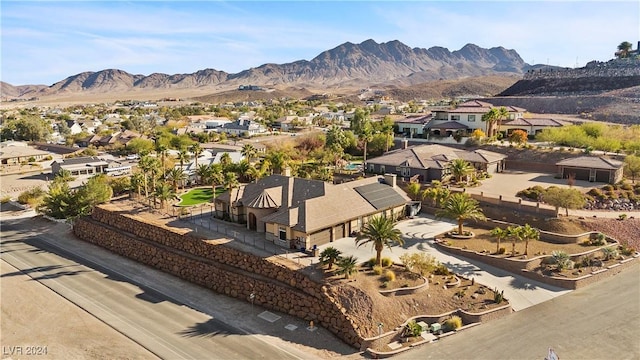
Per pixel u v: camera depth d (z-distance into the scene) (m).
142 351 39.16
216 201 66.31
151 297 50.72
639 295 46.34
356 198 61.97
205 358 37.94
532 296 46.56
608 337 39.00
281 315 46.09
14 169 127.88
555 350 37.38
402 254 53.88
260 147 132.50
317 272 46.66
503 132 114.12
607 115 136.00
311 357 38.38
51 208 78.50
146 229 64.38
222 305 48.69
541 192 68.12
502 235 52.75
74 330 43.03
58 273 58.16
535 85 198.75
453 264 52.38
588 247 54.38
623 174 78.25
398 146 113.00
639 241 56.09
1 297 50.56
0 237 74.19
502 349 37.81
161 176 89.19
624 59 188.38
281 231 54.16
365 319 41.12
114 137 166.50
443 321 42.16
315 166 96.19
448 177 80.75
